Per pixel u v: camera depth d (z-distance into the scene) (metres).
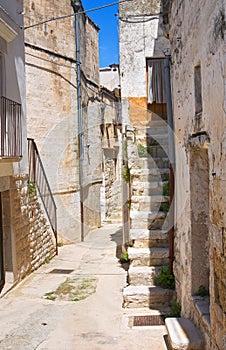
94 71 15.27
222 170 2.82
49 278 8.05
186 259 4.38
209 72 3.16
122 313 5.48
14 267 7.50
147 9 8.03
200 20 3.46
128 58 8.12
